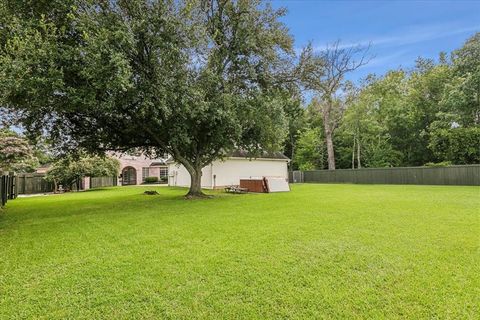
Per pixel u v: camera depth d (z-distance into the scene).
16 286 3.13
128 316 2.49
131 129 10.52
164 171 33.59
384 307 2.54
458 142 18.09
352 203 8.86
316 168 30.27
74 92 7.13
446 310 2.46
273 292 2.85
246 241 4.64
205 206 9.12
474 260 3.59
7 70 6.29
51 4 7.27
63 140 10.96
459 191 12.45
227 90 10.76
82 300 2.78
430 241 4.42
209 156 13.14
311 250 4.09
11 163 15.02
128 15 8.23
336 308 2.54
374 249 4.07
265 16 10.85
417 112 24.11
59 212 8.88
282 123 12.13
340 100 25.05
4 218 7.82
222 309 2.57
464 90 18.00
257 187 15.59
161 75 8.34
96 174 23.30
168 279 3.21
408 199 9.73
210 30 10.77
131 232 5.55
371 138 26.06
